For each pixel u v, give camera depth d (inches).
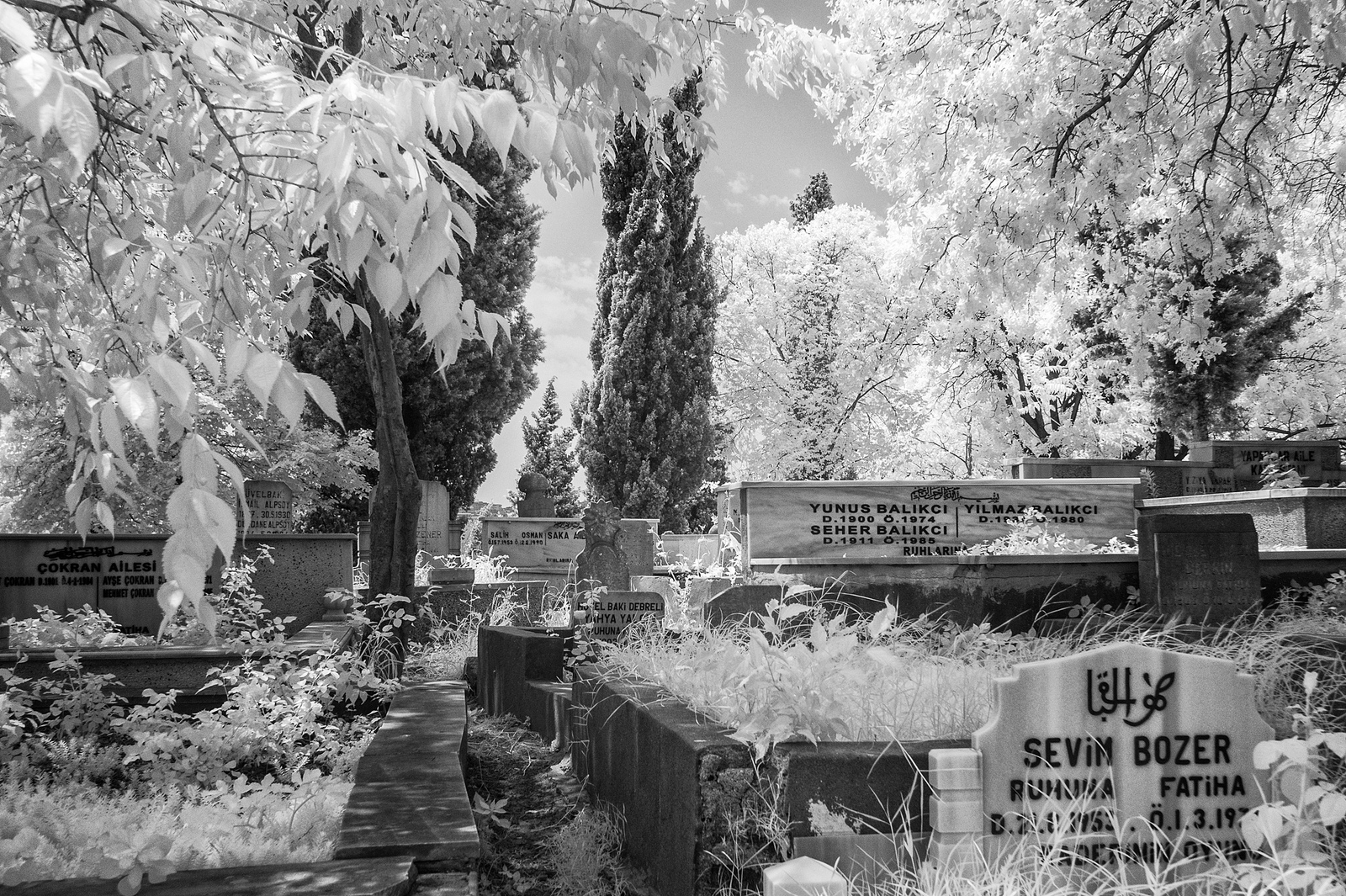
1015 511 440.1
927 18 528.4
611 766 213.2
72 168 100.1
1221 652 201.3
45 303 125.1
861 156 660.1
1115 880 130.0
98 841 150.9
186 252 87.0
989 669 203.2
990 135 475.8
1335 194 474.3
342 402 860.0
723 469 1568.7
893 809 142.7
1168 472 677.3
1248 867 122.3
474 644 477.7
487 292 959.6
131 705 291.1
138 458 589.6
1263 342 838.5
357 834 138.2
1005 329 1043.3
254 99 93.7
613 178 1149.7
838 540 425.7
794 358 1483.8
